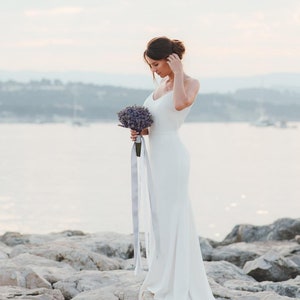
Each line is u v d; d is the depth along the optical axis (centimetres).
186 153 792
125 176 6806
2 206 4250
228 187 5884
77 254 1127
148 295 800
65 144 14688
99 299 870
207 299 798
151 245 805
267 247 1342
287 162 9612
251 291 990
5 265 1023
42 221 3609
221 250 1289
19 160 9231
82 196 4956
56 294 917
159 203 789
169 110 780
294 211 4294
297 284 1048
